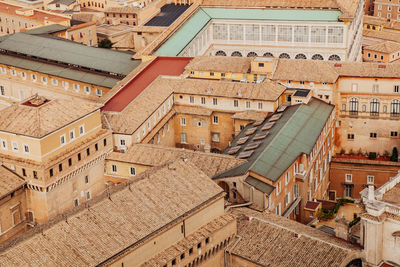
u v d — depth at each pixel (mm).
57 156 178750
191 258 147375
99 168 195250
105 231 135000
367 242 142125
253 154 185375
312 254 146625
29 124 177500
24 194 178625
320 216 189750
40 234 129750
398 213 138000
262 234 155375
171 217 143750
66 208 184000
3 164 179000
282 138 192875
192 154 190000
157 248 141875
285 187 182250
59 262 126312
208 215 153375
